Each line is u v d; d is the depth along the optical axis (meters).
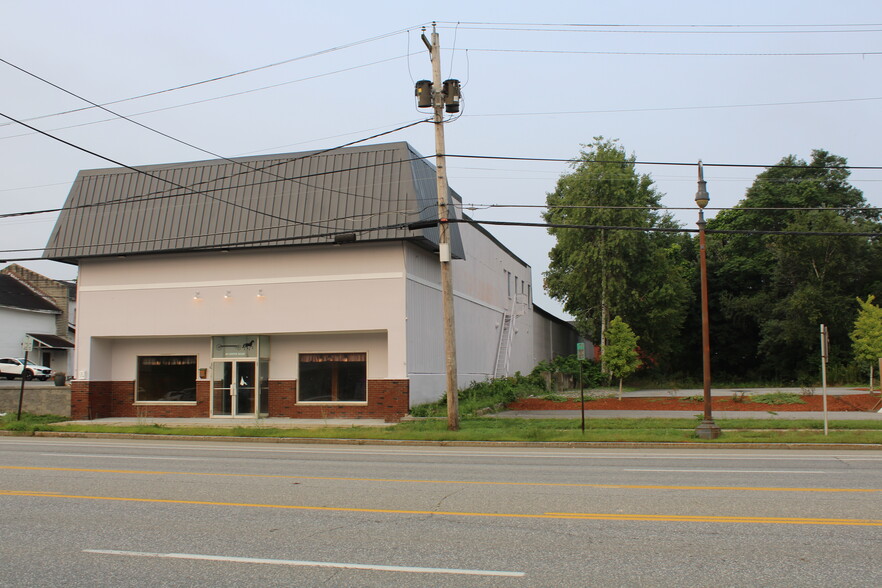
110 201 28.48
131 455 16.58
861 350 31.83
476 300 36.59
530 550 7.19
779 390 34.59
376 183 25.95
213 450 18.17
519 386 35.00
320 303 26.47
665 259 48.75
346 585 6.11
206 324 27.48
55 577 6.42
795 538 7.62
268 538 7.79
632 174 46.19
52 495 10.62
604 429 21.30
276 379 27.61
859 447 17.67
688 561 6.75
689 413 25.48
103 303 28.58
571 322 74.06
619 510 9.20
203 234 27.05
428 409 25.98
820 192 55.81
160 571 6.57
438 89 21.44
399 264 25.91
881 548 7.20
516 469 13.56
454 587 6.03
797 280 49.56
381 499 10.12
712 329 61.59
